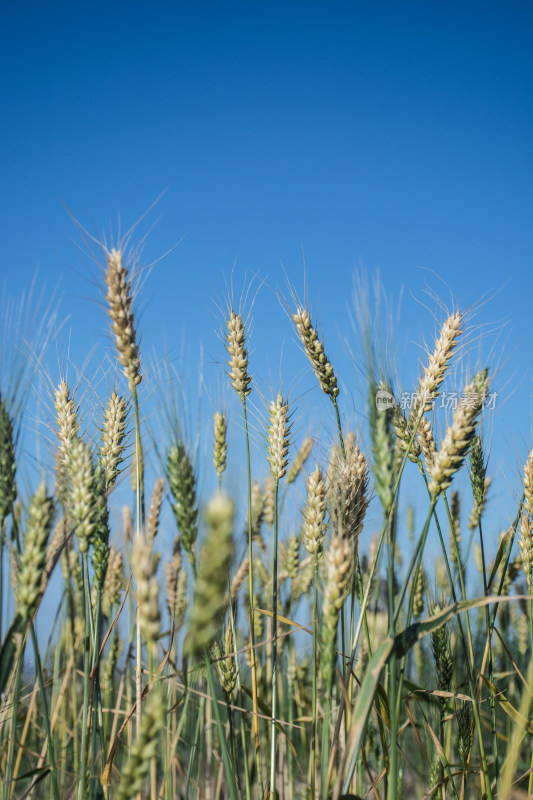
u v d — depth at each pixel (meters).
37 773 0.69
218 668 0.77
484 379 0.71
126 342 0.72
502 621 0.99
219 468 0.84
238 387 0.83
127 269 0.73
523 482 0.76
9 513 0.65
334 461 0.77
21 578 0.61
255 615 0.95
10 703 0.72
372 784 0.72
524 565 0.74
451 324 0.76
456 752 0.86
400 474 0.67
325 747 0.63
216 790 0.84
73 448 0.70
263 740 0.91
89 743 0.72
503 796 0.62
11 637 0.60
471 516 0.90
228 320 0.85
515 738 0.63
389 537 0.65
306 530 0.74
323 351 0.80
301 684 1.01
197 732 0.80
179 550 0.88
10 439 0.66
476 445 0.79
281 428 0.80
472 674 0.74
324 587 0.63
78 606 0.91
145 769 0.57
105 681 0.87
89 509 0.68
